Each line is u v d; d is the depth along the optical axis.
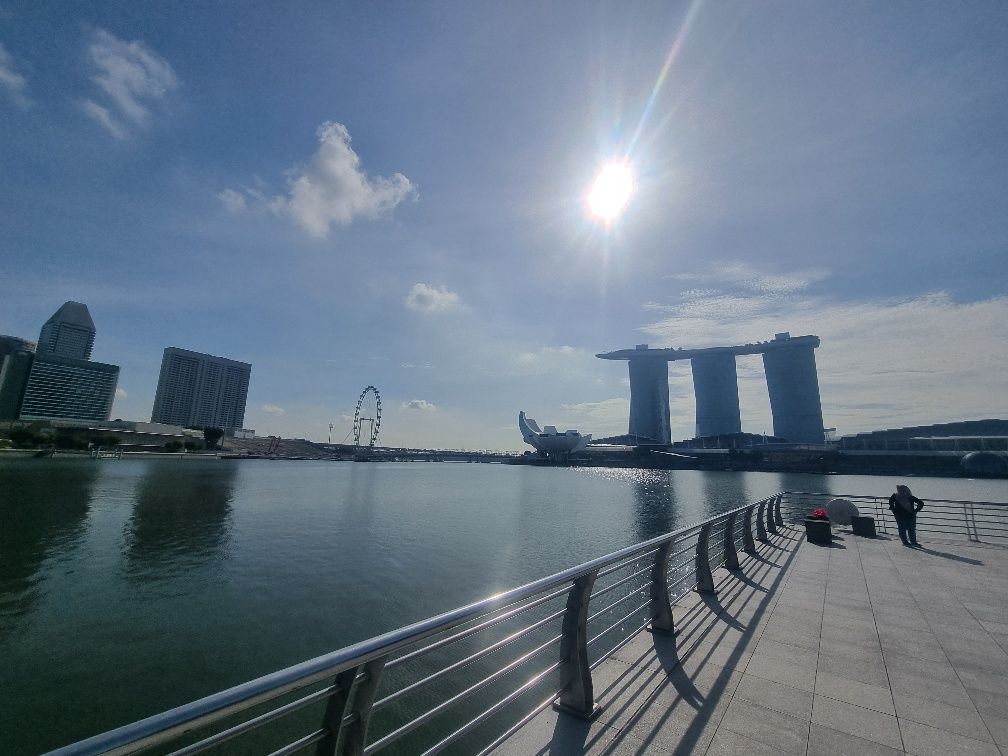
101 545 37.69
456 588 28.11
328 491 92.44
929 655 5.27
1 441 143.25
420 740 13.11
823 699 4.29
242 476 120.69
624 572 29.62
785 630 5.98
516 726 3.66
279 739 13.64
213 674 16.88
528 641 19.33
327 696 2.24
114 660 17.88
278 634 20.59
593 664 4.68
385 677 16.50
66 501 60.34
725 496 101.94
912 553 11.02
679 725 3.82
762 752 3.51
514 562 35.66
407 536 46.22
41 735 13.38
